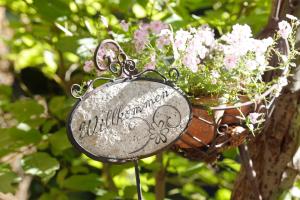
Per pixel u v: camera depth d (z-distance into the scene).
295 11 1.55
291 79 1.58
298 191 1.65
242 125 1.35
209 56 1.37
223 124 1.34
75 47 1.76
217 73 1.29
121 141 1.16
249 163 1.47
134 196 2.09
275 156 1.62
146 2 1.94
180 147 1.36
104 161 1.15
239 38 1.28
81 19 1.92
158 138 1.19
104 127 1.14
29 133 1.88
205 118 1.30
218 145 1.33
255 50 1.28
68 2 1.89
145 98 1.18
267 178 1.63
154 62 1.32
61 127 2.00
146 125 1.18
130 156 1.17
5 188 1.77
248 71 1.30
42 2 1.83
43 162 1.77
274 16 1.47
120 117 1.15
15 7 2.10
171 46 1.37
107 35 1.80
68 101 1.71
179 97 1.21
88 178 2.01
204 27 1.48
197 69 1.29
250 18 1.86
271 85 1.43
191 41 1.27
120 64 1.19
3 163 1.95
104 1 2.09
